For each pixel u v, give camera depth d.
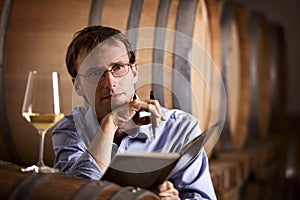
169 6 2.98
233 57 4.75
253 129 5.32
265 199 5.01
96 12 2.91
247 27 4.81
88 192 1.86
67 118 2.48
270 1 7.21
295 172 6.52
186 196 2.34
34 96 2.18
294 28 7.18
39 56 2.93
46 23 2.94
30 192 1.94
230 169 4.05
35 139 3.00
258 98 5.41
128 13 2.93
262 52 5.56
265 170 5.02
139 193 1.84
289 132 6.57
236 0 7.15
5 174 2.11
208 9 3.66
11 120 3.01
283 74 6.11
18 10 2.99
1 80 2.99
